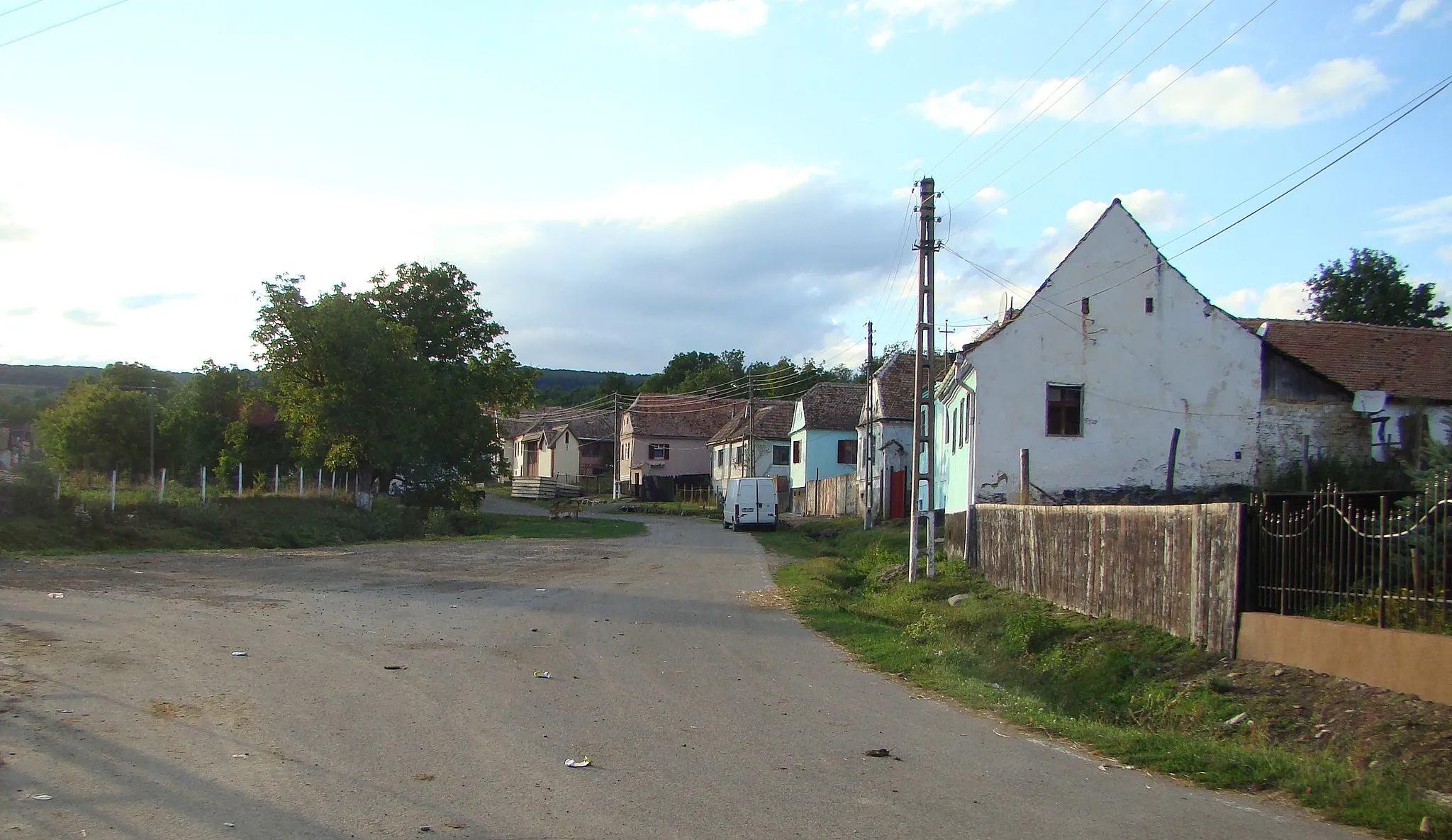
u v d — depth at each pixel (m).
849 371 105.31
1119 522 14.86
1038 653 14.50
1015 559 19.41
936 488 33.84
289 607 14.08
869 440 37.06
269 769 6.31
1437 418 26.22
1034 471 26.22
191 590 15.58
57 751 6.41
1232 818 6.23
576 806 5.89
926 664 12.20
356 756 6.72
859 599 20.86
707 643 12.96
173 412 45.31
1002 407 26.30
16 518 23.30
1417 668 8.89
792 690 10.13
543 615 14.73
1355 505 11.17
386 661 10.27
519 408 49.59
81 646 10.01
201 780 6.02
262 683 8.88
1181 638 12.87
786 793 6.38
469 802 5.87
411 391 38.12
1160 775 7.32
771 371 106.69
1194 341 26.80
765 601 17.97
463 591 17.33
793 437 58.91
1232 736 9.71
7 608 12.34
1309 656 10.38
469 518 41.78
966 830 5.75
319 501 35.97
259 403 44.69
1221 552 12.04
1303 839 5.86
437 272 45.44
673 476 77.38
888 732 8.42
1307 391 26.92
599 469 88.06
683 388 111.31
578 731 7.79
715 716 8.62
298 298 37.12
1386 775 7.62
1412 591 9.57
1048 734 8.63
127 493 30.06
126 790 5.75
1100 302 26.67
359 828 5.33
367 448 37.34
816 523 44.66
